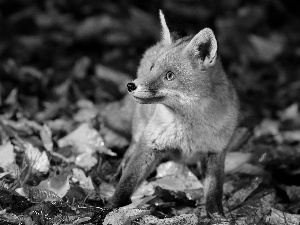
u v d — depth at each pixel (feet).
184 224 27.81
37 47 60.34
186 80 30.48
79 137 36.91
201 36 30.32
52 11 66.85
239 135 40.93
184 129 31.50
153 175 36.01
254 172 35.99
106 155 36.78
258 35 67.92
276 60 64.49
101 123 39.93
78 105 46.60
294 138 44.60
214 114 31.30
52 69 55.98
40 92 49.62
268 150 40.57
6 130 36.63
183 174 34.32
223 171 32.86
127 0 69.67
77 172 32.24
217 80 31.73
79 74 54.08
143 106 35.06
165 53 31.09
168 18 33.58
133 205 29.68
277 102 54.75
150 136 31.78
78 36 62.64
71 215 27.91
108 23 63.87
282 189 34.83
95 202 30.89
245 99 54.80
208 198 31.81
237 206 32.73
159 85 30.12
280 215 30.27
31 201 28.17
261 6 71.77
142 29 63.98
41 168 32.17
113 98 50.85
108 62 58.75
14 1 68.90
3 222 26.32
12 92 44.11
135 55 60.59
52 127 39.93
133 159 31.91
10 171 30.40
